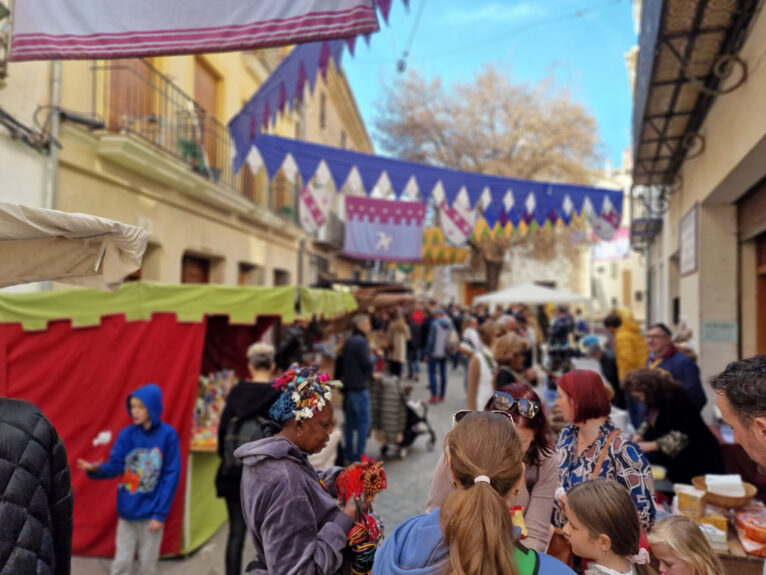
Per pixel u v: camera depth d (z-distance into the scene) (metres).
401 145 20.91
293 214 14.02
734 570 2.70
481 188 6.63
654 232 13.02
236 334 6.26
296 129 14.83
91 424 4.16
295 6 2.58
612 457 2.42
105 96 6.58
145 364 4.24
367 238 8.77
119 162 6.60
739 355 6.55
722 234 6.64
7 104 5.02
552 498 2.25
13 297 4.05
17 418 1.41
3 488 1.27
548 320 17.39
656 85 5.35
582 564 2.14
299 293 4.80
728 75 4.58
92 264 1.83
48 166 5.43
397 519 5.00
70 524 1.53
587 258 32.38
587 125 20.50
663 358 4.76
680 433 3.50
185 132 8.46
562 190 6.95
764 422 1.36
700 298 6.70
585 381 2.51
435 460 6.89
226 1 2.67
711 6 3.99
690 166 7.31
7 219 1.42
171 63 8.35
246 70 11.73
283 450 1.97
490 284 21.86
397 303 13.44
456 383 13.73
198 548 4.45
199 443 4.50
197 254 9.45
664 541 2.16
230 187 9.61
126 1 2.75
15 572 1.23
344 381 6.53
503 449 1.45
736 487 2.99
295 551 1.81
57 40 2.79
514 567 1.28
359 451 6.49
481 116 20.70
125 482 3.61
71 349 4.16
